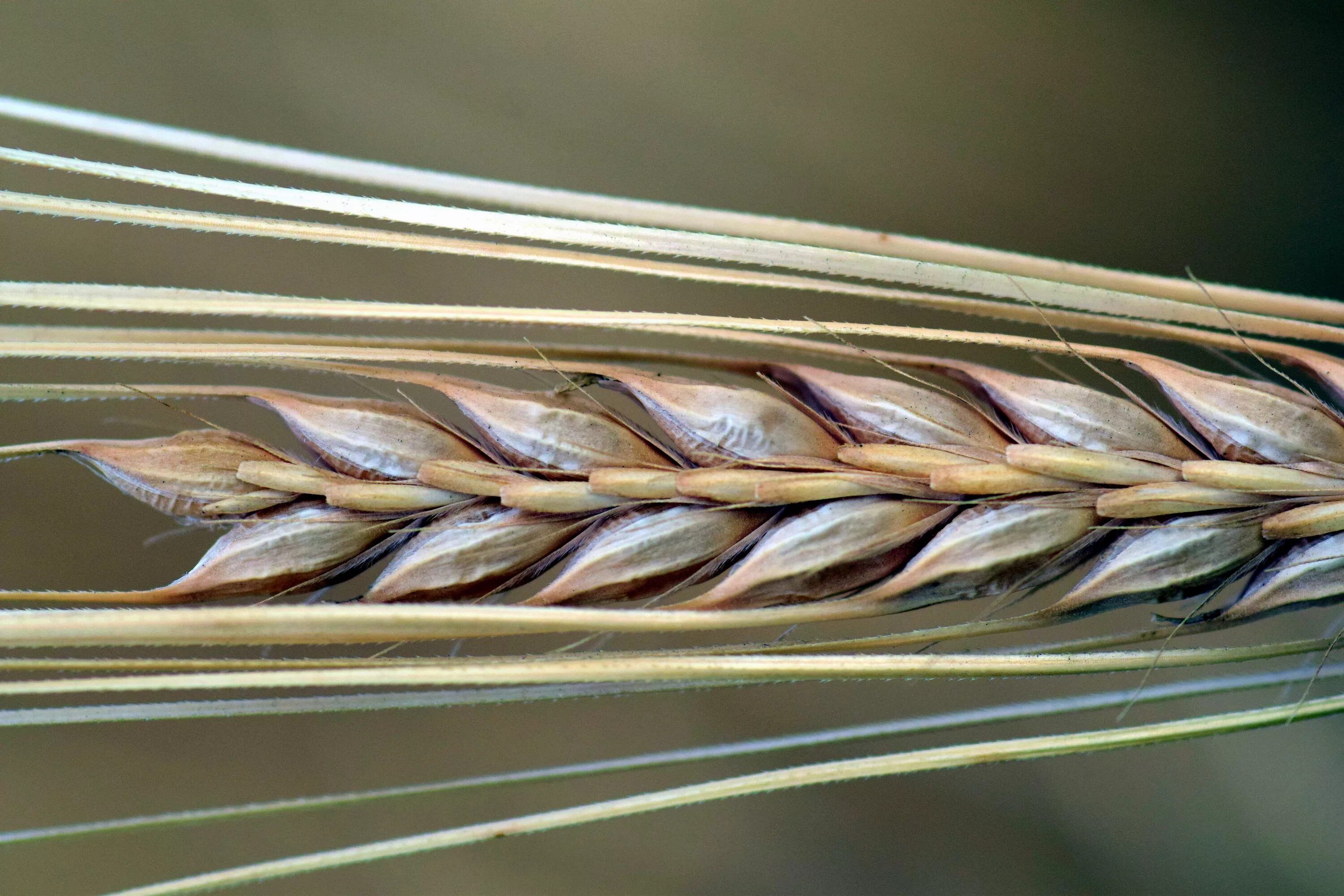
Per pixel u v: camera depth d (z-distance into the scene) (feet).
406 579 0.47
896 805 0.68
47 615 0.45
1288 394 0.47
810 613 0.47
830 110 0.64
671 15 0.65
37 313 0.56
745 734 0.67
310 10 0.64
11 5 0.61
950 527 0.47
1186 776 0.64
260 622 0.45
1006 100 0.62
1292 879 0.59
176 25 0.63
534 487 0.47
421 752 0.68
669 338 0.58
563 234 0.47
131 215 0.46
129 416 0.59
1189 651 0.47
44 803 0.64
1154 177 0.60
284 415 0.47
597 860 0.68
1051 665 0.46
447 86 0.64
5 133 0.60
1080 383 0.48
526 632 0.46
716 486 0.47
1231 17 0.60
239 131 0.63
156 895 0.46
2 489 0.60
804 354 0.50
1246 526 0.47
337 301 0.46
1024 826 0.66
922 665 0.46
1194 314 0.47
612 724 0.68
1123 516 0.47
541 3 0.65
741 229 0.47
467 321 0.46
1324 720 0.62
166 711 0.46
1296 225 0.58
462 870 0.67
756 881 0.67
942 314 0.55
